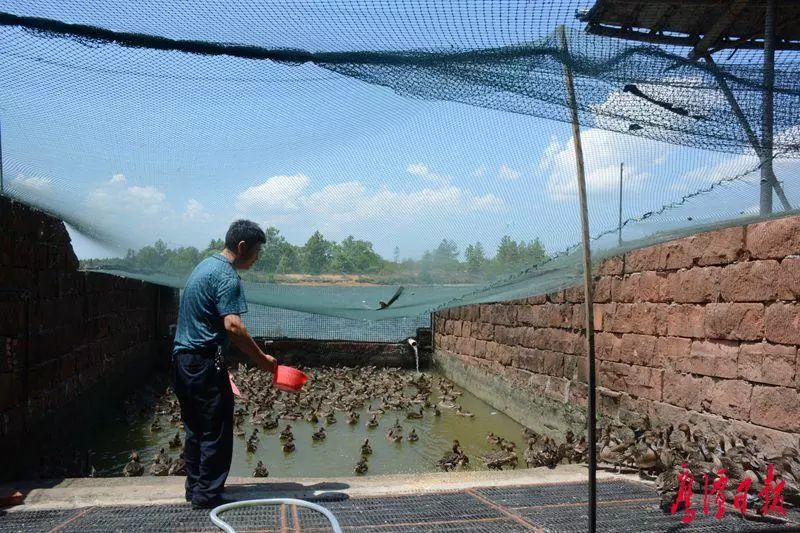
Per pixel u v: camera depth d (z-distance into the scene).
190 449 5.62
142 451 12.04
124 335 16.36
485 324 17.50
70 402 11.58
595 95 4.74
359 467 10.69
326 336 25.70
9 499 5.76
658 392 9.45
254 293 8.74
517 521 5.41
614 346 10.76
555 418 12.88
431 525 5.27
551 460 9.58
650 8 4.62
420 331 23.36
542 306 13.77
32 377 9.52
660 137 5.21
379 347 23.08
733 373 7.91
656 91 4.79
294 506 5.68
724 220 6.20
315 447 12.43
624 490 6.59
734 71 4.70
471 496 6.26
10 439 8.60
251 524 5.10
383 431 13.92
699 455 6.63
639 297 10.03
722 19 4.78
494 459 10.52
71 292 11.68
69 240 11.46
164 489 6.23
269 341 22.62
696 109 4.94
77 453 9.70
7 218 8.57
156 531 4.94
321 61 4.61
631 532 5.15
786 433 7.04
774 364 7.26
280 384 5.61
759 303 7.52
